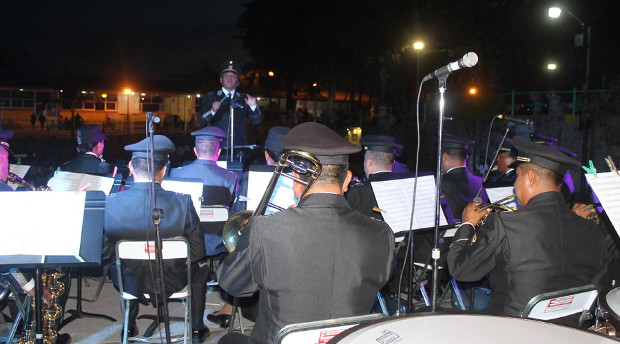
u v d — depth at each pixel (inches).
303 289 85.1
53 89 1514.5
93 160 221.0
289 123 1412.4
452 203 176.4
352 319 81.7
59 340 162.4
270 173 161.3
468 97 661.9
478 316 80.9
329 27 1199.6
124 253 135.7
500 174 223.0
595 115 561.0
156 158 140.3
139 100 1697.8
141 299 142.8
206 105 286.4
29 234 112.1
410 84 949.2
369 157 178.2
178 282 142.7
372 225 91.7
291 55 1466.5
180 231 140.8
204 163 192.9
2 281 136.4
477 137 658.2
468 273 107.5
